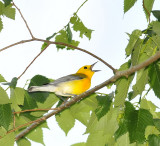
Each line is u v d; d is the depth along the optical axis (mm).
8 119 7020
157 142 6270
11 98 7785
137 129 5938
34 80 8477
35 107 8539
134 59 6887
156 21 6602
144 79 6969
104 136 7750
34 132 8602
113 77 7027
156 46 7281
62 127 8547
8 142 7473
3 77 7398
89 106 8578
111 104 7344
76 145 7996
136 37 6730
